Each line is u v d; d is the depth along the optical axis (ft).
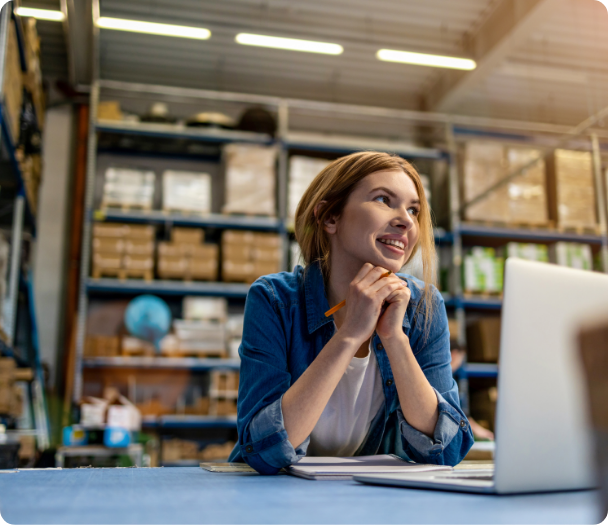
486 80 21.53
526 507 1.66
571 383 2.12
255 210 17.90
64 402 17.26
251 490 2.11
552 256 19.38
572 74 21.22
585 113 23.59
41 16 15.47
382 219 3.75
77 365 16.06
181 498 1.84
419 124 22.76
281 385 3.37
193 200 17.87
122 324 18.22
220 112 21.17
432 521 1.36
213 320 17.24
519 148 21.45
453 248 19.03
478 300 18.81
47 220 19.25
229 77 21.42
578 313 2.20
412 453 3.59
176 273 17.17
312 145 19.20
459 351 14.99
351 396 3.85
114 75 20.66
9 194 14.01
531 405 2.04
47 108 19.93
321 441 3.95
